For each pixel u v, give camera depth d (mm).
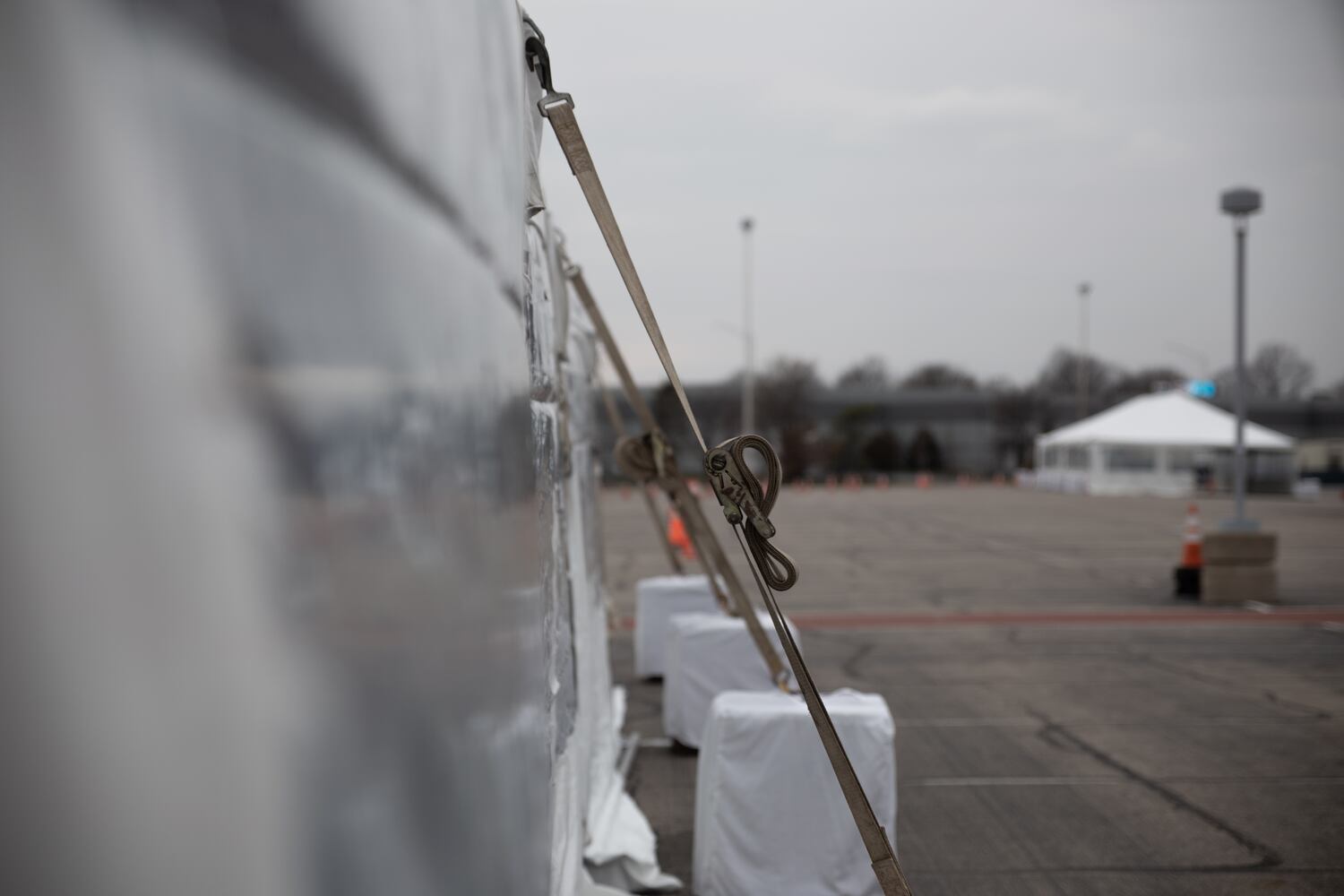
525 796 1844
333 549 975
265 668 849
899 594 15375
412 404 1215
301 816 896
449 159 1427
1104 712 8391
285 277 897
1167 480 50469
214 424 798
